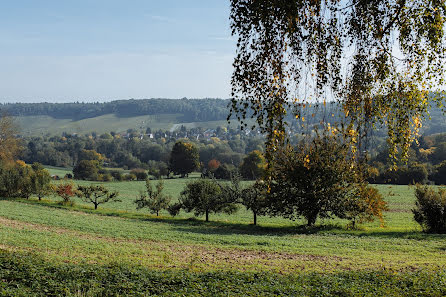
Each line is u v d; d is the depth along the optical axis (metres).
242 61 8.18
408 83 9.33
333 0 8.66
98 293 11.30
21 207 47.88
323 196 32.62
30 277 12.21
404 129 9.48
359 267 17.05
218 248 24.83
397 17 8.80
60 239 26.34
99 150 170.88
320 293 11.34
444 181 79.69
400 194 73.75
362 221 35.00
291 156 31.39
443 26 8.84
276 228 35.09
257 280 13.23
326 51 8.42
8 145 80.19
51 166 154.75
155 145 166.75
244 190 37.97
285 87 8.17
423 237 28.81
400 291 11.02
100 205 64.06
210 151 150.75
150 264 17.30
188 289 11.70
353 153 9.39
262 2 7.81
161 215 48.06
